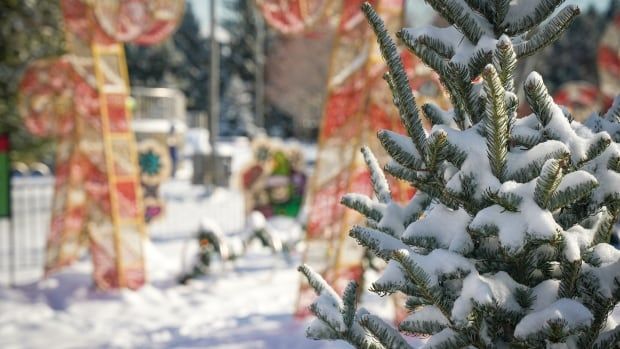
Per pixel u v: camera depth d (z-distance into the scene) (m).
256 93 50.34
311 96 47.31
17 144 19.30
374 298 8.66
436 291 1.64
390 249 1.86
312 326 1.91
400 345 1.78
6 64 18.19
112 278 9.48
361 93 7.46
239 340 7.22
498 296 1.66
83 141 9.51
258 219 11.62
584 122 1.88
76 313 8.54
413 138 1.79
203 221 10.91
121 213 9.62
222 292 9.94
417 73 5.85
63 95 10.15
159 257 12.12
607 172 1.69
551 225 1.52
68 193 10.61
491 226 1.60
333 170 7.72
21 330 7.79
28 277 10.49
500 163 1.64
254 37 51.88
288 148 15.58
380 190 2.14
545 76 40.31
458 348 1.75
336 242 7.68
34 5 18.05
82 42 9.49
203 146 26.89
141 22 9.20
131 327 8.02
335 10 8.18
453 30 1.86
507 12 1.80
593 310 1.71
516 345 1.72
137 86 52.00
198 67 54.50
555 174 1.49
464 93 1.81
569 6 1.72
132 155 9.77
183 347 7.12
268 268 11.80
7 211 10.20
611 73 9.97
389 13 7.03
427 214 1.93
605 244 1.77
